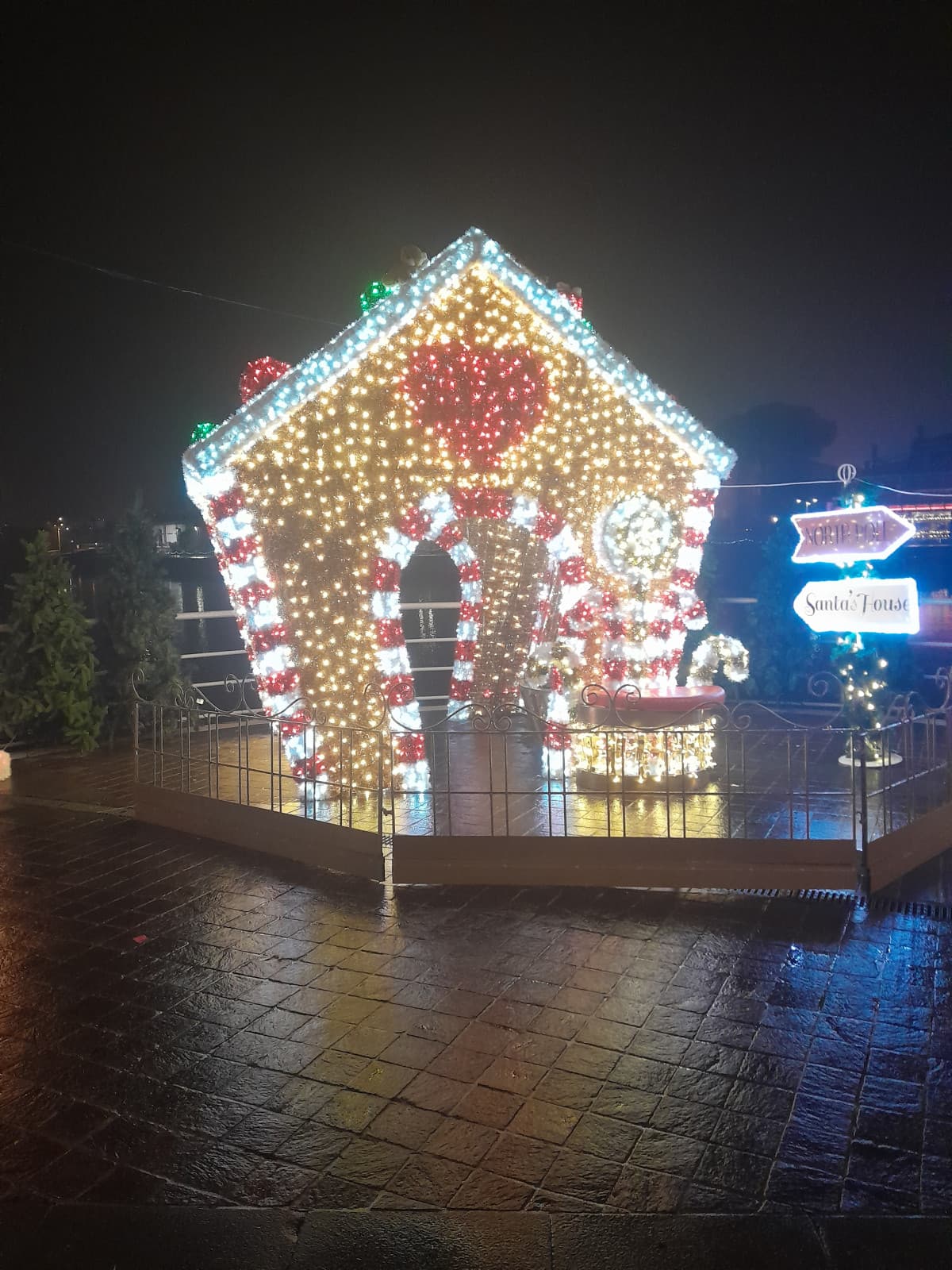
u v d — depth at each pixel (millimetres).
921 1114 3873
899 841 6523
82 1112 4027
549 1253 3160
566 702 8641
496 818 7387
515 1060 4336
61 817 8578
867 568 9617
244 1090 4156
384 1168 3605
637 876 6359
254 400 7695
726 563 14188
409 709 8203
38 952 5645
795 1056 4328
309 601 8031
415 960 5402
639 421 8516
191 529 16938
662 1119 3869
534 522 8633
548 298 8086
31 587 11281
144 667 11867
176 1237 3273
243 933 5855
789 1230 3229
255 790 8703
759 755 9531
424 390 8023
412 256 8352
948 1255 3105
